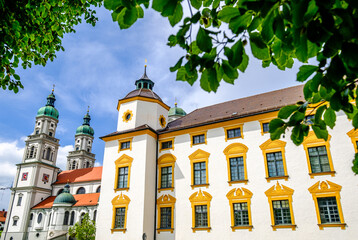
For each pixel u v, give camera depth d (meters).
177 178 23.55
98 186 58.47
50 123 72.38
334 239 16.55
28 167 63.91
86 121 90.06
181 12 2.00
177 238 21.48
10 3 6.19
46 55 8.70
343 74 2.10
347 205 16.84
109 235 22.89
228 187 21.00
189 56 2.38
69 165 79.50
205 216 21.27
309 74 2.57
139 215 22.12
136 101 28.11
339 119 18.86
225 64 2.25
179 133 25.23
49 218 55.50
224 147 22.36
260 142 21.03
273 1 1.87
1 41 6.21
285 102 22.42
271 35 2.03
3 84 7.09
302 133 2.86
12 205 60.78
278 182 19.31
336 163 18.02
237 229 19.50
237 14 2.06
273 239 18.19
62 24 9.05
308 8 1.80
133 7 2.10
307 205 17.95
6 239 56.72
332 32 1.80
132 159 24.70
